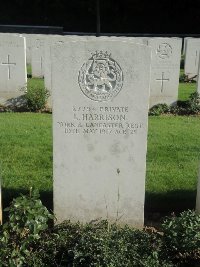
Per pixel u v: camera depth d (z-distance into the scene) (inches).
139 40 144.6
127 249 52.7
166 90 137.9
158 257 52.9
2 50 132.8
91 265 50.3
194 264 54.6
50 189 73.7
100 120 59.3
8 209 54.1
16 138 101.0
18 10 403.2
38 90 136.3
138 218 63.6
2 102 138.0
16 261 50.9
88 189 62.1
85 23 410.3
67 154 60.5
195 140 103.4
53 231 60.5
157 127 115.2
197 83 136.3
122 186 62.1
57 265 52.3
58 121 59.1
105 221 60.8
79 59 56.9
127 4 403.5
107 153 60.7
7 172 80.1
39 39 188.5
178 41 133.6
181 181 78.2
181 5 399.9
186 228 54.1
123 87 58.2
